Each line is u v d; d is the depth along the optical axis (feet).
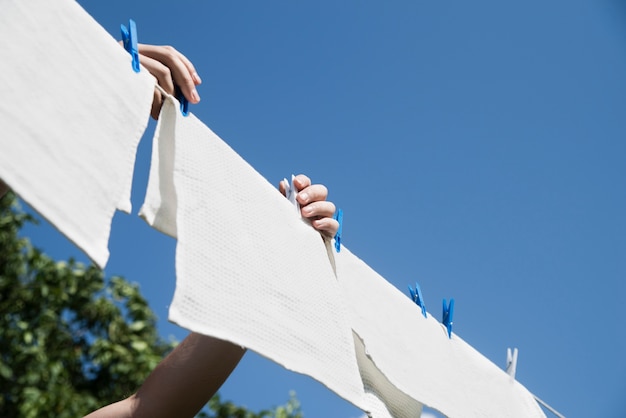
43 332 17.58
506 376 5.63
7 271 17.89
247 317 3.26
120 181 3.03
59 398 16.49
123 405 4.28
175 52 3.76
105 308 18.54
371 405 4.22
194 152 3.54
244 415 17.13
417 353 4.67
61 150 2.81
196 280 3.10
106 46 3.29
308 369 3.42
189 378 4.32
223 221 3.47
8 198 18.42
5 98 2.70
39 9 3.04
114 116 3.14
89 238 2.76
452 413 4.65
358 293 4.42
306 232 4.09
